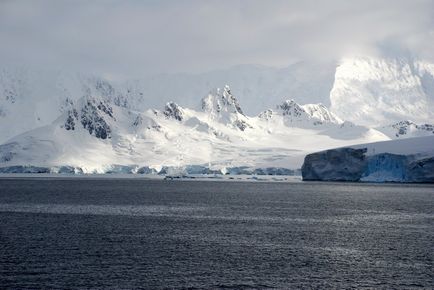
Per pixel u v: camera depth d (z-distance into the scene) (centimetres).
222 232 14825
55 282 9694
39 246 12488
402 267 10975
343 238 14088
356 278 10206
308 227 16000
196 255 11812
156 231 14838
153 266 10831
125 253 11894
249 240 13638
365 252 12331
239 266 10938
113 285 9594
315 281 10006
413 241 13712
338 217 18612
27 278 9894
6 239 13300
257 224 16500
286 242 13450
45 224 15925
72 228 15175
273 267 10894
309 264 11162
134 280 9888
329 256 11888
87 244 12800
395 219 18188
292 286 9706
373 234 14775
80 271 10381
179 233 14562
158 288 9481
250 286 9675
